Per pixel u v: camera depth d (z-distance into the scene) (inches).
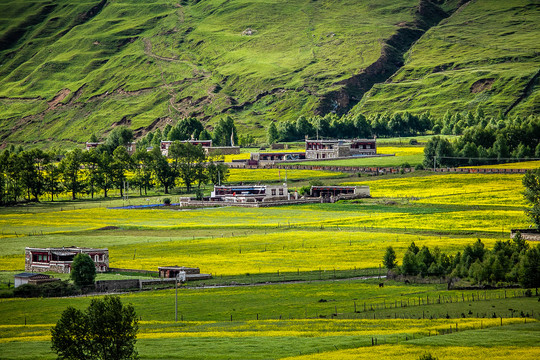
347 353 5605.3
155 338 6392.7
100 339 5634.8
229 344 6033.5
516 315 6875.0
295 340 6122.1
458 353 5477.4
